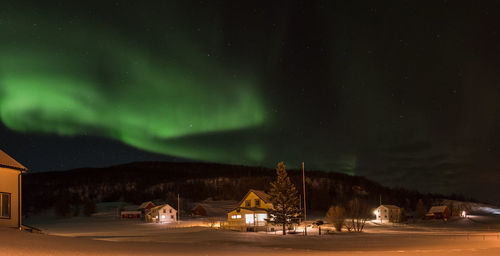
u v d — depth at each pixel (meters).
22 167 31.14
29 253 17.16
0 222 28.62
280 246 32.62
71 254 18.05
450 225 91.44
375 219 108.00
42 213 128.75
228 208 144.50
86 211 122.19
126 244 25.08
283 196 57.09
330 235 51.22
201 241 37.72
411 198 178.62
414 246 32.69
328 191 172.75
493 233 58.22
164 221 98.38
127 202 165.25
